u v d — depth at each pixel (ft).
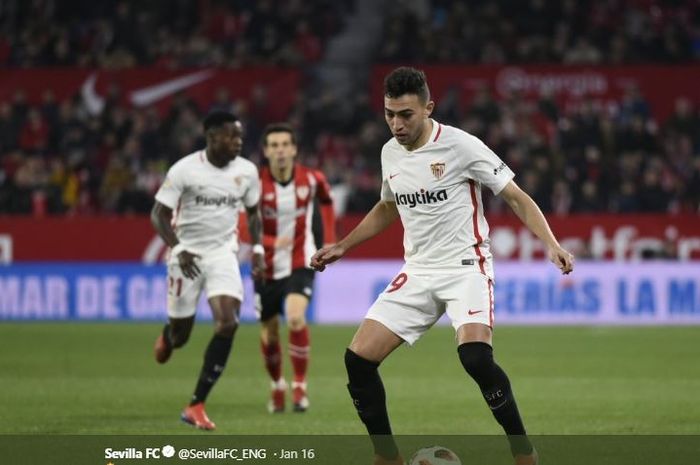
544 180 239.09
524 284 218.59
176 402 116.57
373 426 74.18
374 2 292.40
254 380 136.56
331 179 240.12
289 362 154.51
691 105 267.80
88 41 277.64
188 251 101.91
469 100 266.98
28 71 264.52
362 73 273.33
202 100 265.75
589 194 238.07
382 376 140.56
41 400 116.78
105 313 218.38
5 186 243.81
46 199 242.58
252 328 204.44
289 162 114.73
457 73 267.18
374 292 219.20
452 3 293.43
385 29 282.36
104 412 108.58
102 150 253.65
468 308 73.15
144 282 218.18
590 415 106.42
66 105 257.96
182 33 280.31
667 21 285.84
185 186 103.24
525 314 218.38
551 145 254.88
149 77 264.72
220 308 100.99
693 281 218.38
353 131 259.60
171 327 108.47
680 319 217.97
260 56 276.41
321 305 219.61
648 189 241.96
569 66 267.39
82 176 247.09
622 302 217.77
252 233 108.88
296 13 282.77
